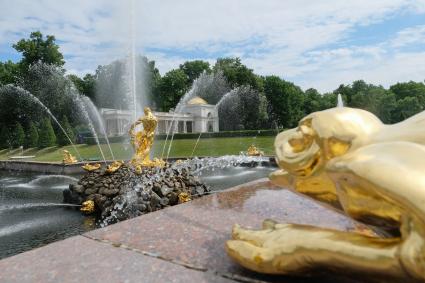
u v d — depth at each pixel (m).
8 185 15.89
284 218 2.82
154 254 2.13
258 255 1.69
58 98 46.19
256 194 3.70
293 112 63.88
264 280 1.74
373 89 58.69
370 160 1.36
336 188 1.56
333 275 1.57
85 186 10.23
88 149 36.16
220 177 15.39
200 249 2.18
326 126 1.62
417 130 1.43
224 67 60.09
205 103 58.22
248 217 2.87
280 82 61.09
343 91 76.56
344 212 1.72
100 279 1.84
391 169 1.29
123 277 1.85
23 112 46.69
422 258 1.20
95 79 59.06
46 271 1.96
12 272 1.96
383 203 1.35
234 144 36.06
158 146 36.34
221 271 1.86
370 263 1.35
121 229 2.63
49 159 29.38
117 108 56.28
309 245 1.54
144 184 9.12
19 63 49.19
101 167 11.37
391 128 1.55
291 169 1.75
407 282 1.30
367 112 1.73
